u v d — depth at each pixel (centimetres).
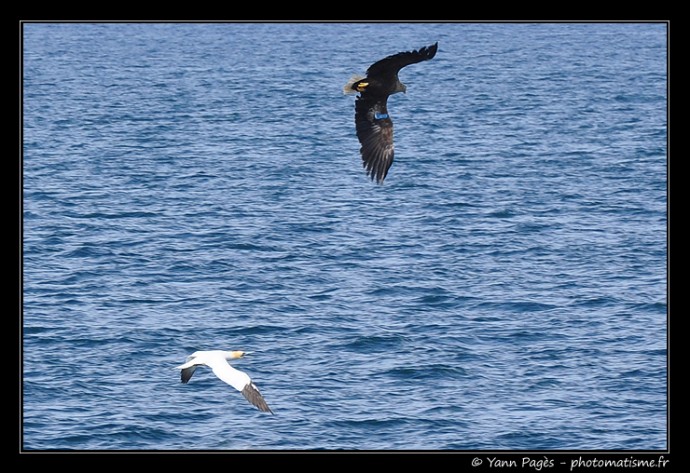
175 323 3856
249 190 6525
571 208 6034
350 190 6519
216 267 4672
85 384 3291
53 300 4125
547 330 3812
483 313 4031
